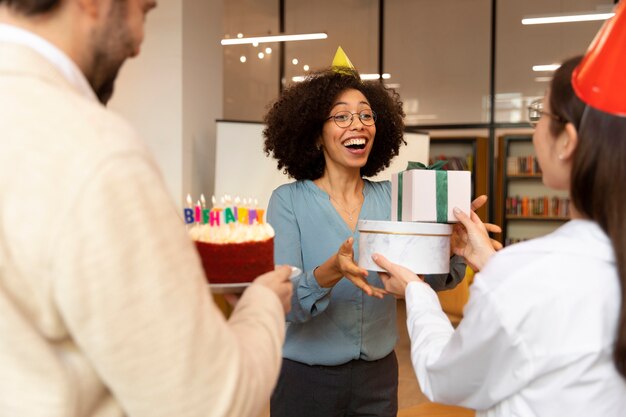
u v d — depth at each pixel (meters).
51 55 0.64
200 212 1.06
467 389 0.91
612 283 0.81
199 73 4.25
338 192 1.65
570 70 0.88
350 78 1.69
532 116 1.01
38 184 0.56
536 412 0.85
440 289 1.55
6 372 0.58
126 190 0.58
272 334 0.74
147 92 4.09
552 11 7.17
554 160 0.90
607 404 0.83
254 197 4.13
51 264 0.56
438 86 7.61
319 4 7.77
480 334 0.85
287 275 0.89
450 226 1.27
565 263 0.82
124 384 0.59
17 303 0.58
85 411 0.62
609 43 0.81
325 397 1.54
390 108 1.83
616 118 0.80
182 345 0.59
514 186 7.56
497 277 0.85
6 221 0.56
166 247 0.60
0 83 0.60
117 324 0.57
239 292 0.98
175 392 0.59
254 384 0.66
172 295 0.59
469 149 7.65
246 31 7.82
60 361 0.60
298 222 1.58
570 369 0.82
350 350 1.52
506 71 7.38
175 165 4.05
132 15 0.70
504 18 7.33
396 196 1.43
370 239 1.27
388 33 7.69
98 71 0.71
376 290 1.29
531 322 0.81
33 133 0.57
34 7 0.64
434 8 7.54
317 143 1.72
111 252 0.56
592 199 0.83
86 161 0.56
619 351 0.79
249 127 4.16
